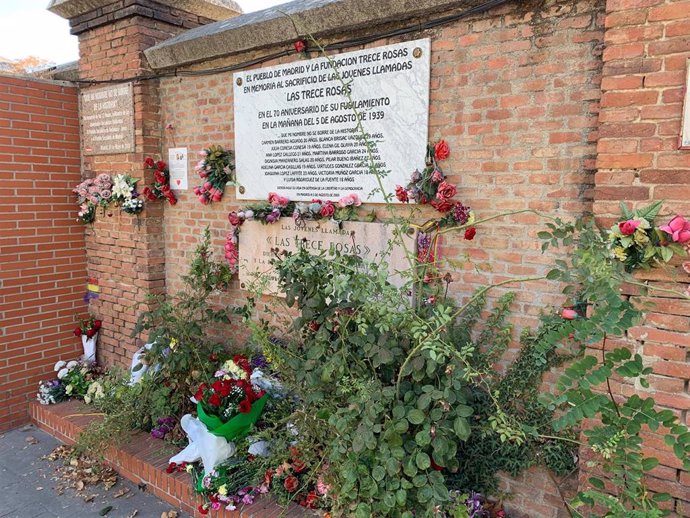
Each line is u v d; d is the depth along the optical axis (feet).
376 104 11.59
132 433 14.07
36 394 17.10
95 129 17.24
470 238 10.34
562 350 9.83
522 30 9.75
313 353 9.95
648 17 7.69
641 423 7.48
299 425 10.76
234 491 11.05
